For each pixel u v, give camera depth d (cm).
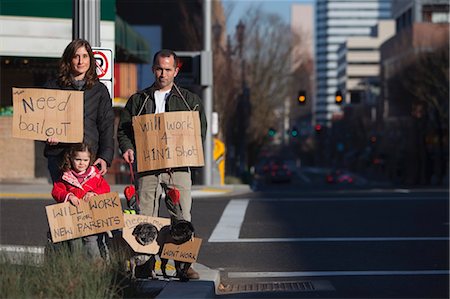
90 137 939
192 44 5203
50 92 909
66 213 904
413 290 1139
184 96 1030
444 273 1286
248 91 5481
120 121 1037
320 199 2683
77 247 918
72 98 912
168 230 1005
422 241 1662
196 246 1010
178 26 5597
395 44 9844
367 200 2625
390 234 1772
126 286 895
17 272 863
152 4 5634
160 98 1025
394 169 9350
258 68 6562
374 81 12694
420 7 10019
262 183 8344
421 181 7725
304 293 1111
